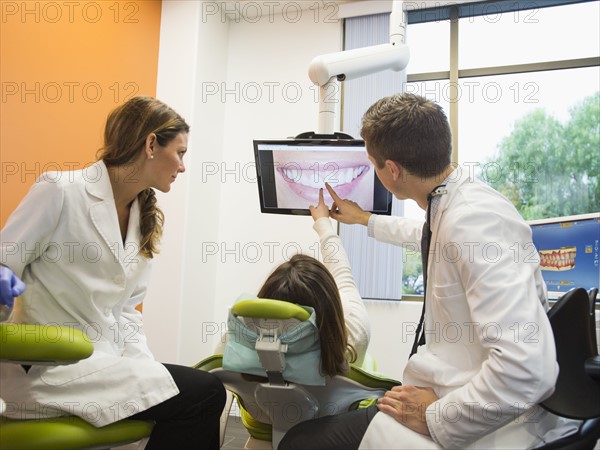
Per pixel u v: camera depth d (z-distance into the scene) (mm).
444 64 4121
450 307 1101
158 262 3760
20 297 1268
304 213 1809
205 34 4062
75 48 3100
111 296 1347
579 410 1033
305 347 1130
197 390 1246
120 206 1438
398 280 3836
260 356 1104
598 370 1042
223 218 4277
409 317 3789
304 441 1135
